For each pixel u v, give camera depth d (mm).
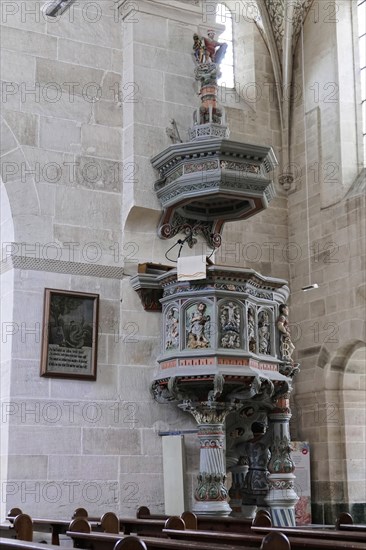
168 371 11695
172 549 6035
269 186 12438
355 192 20000
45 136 12500
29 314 11836
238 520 9305
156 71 13266
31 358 11703
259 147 12234
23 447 11383
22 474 11297
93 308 12258
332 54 21203
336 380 20422
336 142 20797
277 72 22609
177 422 12484
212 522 9633
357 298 19453
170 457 12141
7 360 11648
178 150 12180
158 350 12586
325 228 20781
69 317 12062
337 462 20109
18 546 5641
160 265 12797
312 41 21938
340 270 20078
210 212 13242
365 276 19234
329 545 6176
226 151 12109
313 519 20047
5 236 12305
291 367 12406
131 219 12766
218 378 11188
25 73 12516
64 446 11656
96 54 13141
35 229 12141
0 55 12383
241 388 11617
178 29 13609
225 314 11664
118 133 13109
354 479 20031
